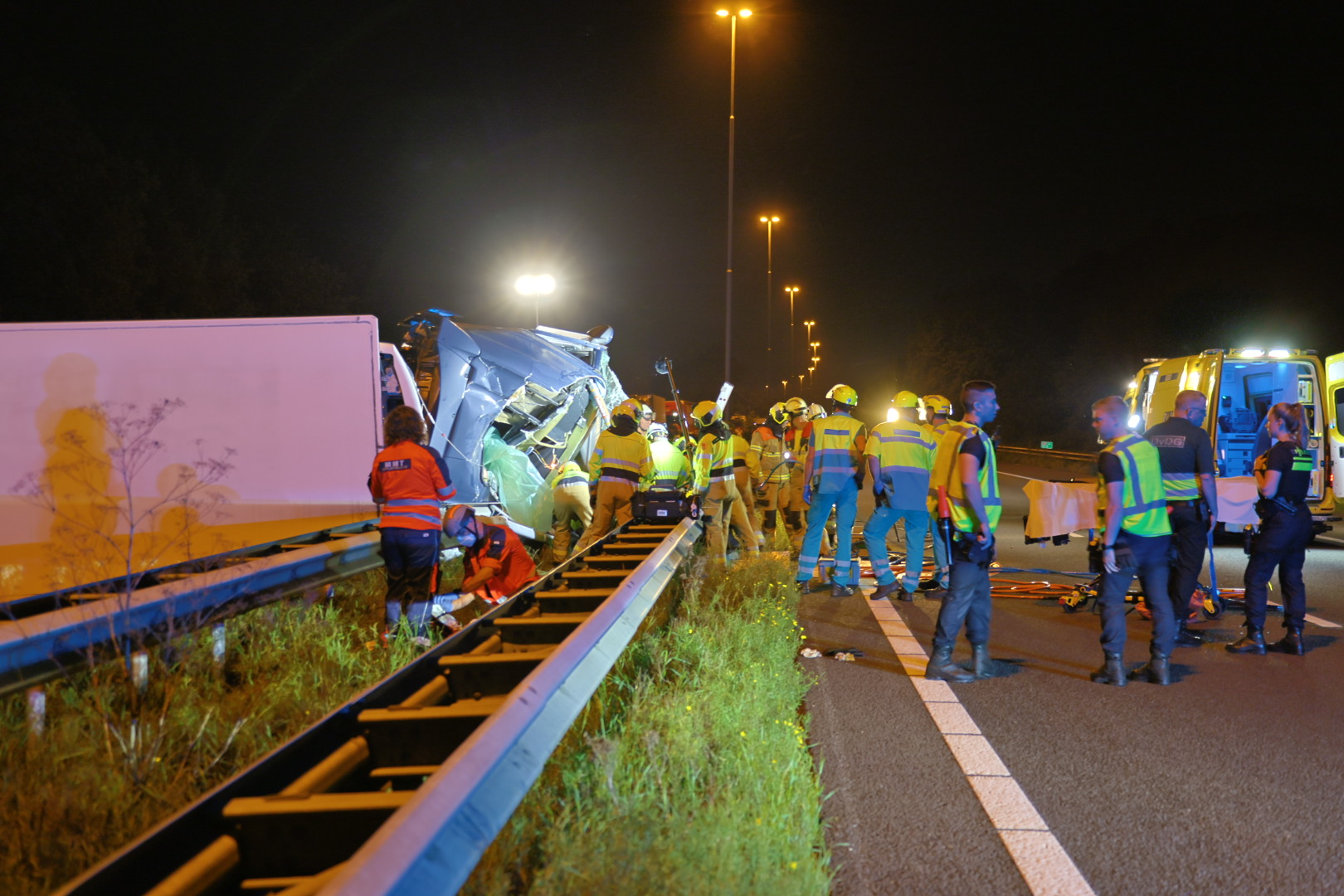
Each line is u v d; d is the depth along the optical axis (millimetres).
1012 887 3402
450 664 4434
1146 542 6070
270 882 2680
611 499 9828
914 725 5266
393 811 2787
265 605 6562
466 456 10258
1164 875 3492
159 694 5152
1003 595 9438
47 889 3139
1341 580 10344
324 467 9359
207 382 9352
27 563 7102
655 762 3820
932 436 9266
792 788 3984
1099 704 5703
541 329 13688
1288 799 4219
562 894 2867
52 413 9117
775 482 15805
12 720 4754
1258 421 14609
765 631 6762
